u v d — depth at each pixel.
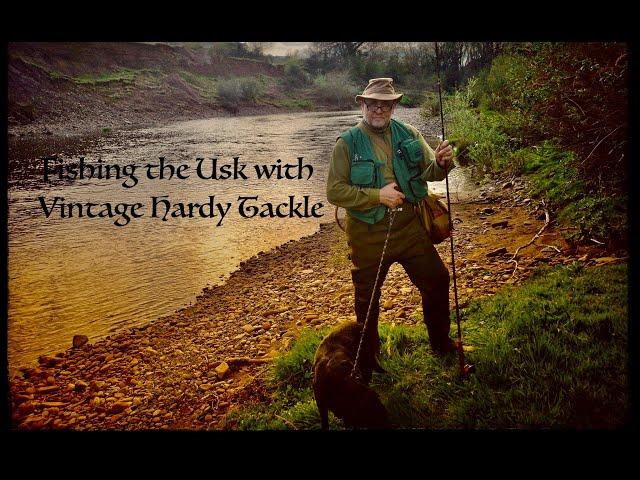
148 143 20.45
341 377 2.72
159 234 9.09
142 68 39.28
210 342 5.05
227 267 7.37
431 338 3.45
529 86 6.49
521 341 3.34
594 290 3.85
